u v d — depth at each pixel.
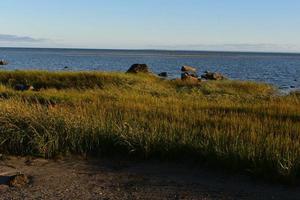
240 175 7.99
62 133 9.80
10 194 6.98
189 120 11.45
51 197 6.86
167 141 9.21
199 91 23.66
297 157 8.02
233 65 98.00
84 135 9.76
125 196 6.92
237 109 14.63
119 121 10.83
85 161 9.01
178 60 131.00
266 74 61.31
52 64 81.25
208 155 8.62
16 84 25.72
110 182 7.63
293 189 7.30
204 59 150.25
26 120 10.29
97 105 13.95
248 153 8.27
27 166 8.64
